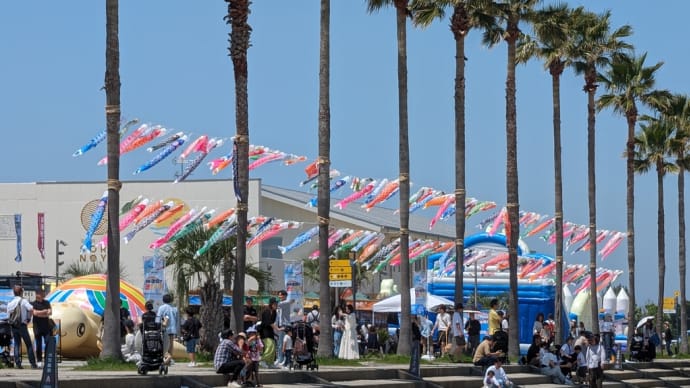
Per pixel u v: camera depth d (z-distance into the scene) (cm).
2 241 10994
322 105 5509
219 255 6281
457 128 6769
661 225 10519
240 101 4809
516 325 6962
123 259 10631
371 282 11475
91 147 4988
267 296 7462
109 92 4353
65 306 5431
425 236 12106
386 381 4850
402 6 6134
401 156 6084
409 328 5928
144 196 10519
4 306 5481
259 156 5891
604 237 9062
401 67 6119
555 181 8162
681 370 8131
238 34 4797
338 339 5825
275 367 4741
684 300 10719
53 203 10956
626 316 11231
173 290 7200
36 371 4116
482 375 5541
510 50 7275
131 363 4281
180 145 5397
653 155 10469
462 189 6706
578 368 6166
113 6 4362
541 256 8769
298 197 11031
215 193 10406
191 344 4825
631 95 9588
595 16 8725
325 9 5531
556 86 8169
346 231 7444
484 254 7950
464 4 6806
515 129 7250
